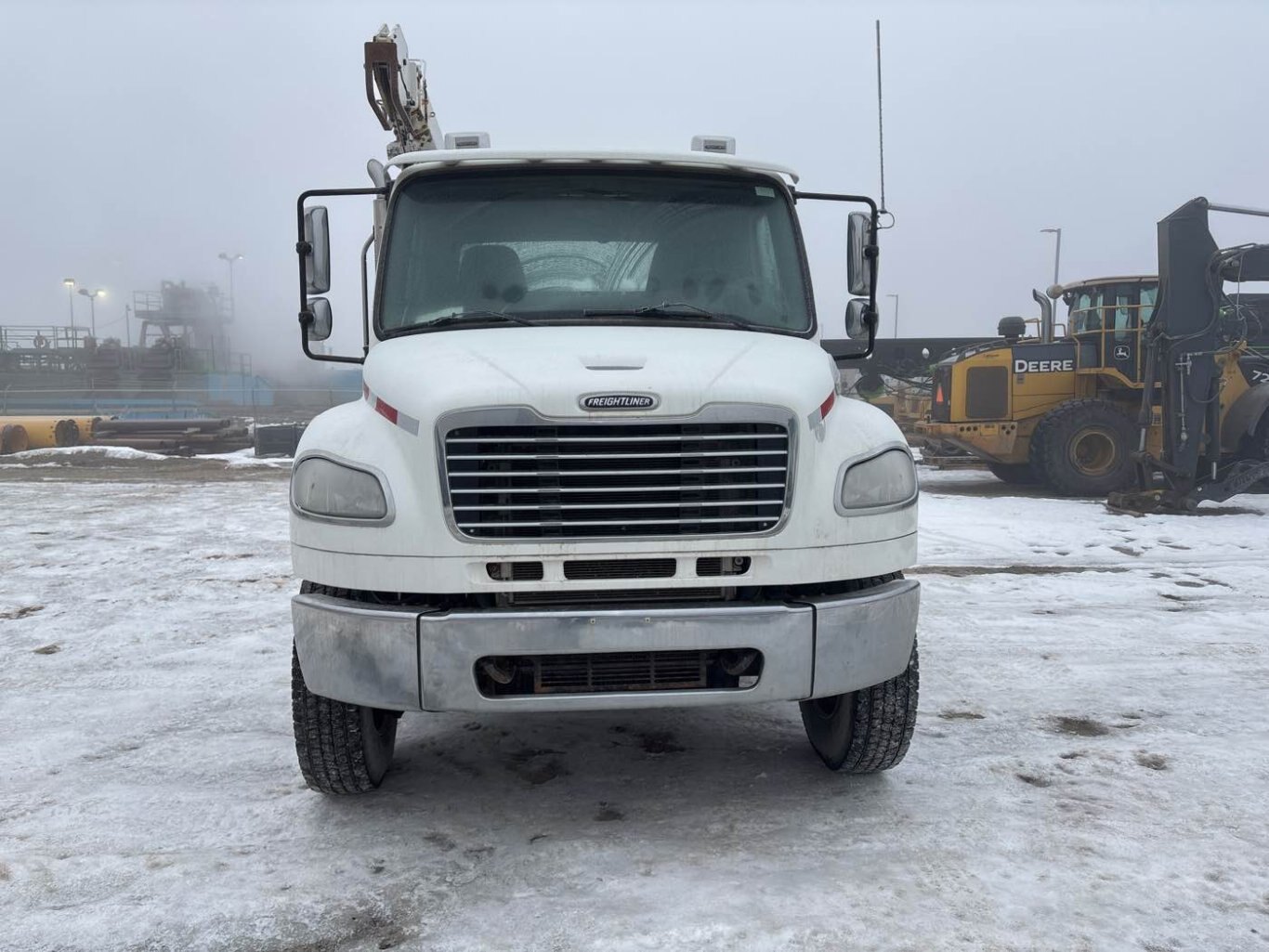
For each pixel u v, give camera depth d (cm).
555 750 423
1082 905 288
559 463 320
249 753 422
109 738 441
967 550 962
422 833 341
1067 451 1419
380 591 322
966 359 1507
